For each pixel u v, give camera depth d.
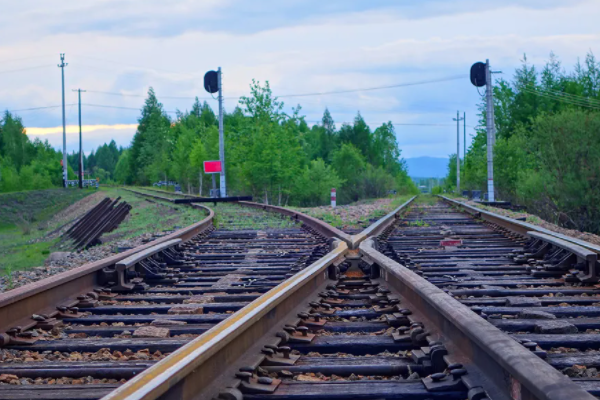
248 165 46.94
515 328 5.06
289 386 3.78
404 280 5.92
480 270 9.19
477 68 32.56
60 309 6.36
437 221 19.27
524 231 13.16
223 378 3.65
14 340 5.16
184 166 74.62
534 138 28.64
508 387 3.09
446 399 3.49
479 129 58.72
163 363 3.19
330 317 5.92
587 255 7.59
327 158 111.19
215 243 13.70
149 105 118.81
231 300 7.19
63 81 74.69
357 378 4.07
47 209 55.53
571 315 5.70
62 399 3.73
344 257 9.16
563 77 60.94
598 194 25.86
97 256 13.86
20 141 125.31
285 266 9.87
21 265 18.50
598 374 3.86
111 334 5.68
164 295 7.66
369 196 70.19
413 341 4.75
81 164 79.31
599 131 26.12
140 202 44.84
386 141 124.38
